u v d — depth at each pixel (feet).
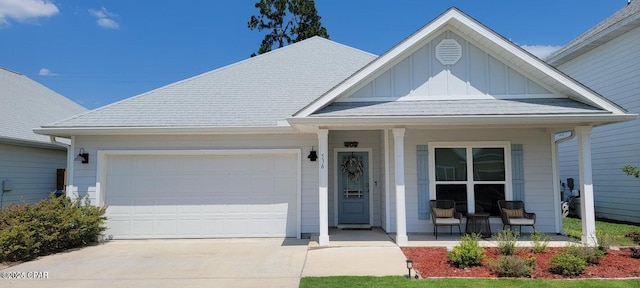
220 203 34.63
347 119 27.35
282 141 34.63
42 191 46.16
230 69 43.60
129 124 33.73
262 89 39.81
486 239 31.07
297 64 44.45
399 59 30.71
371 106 29.50
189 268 23.82
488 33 29.53
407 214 34.32
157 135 34.73
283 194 34.65
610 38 45.42
